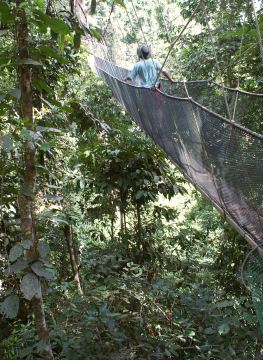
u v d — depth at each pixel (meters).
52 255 3.79
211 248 4.59
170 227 4.66
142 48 3.81
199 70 4.21
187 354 2.55
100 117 4.50
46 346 1.64
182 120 2.42
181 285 3.41
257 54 3.38
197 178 2.29
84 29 1.88
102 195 4.50
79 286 3.20
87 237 4.79
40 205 2.81
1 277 1.95
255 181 1.62
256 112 2.51
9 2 1.53
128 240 4.34
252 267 1.54
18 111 1.91
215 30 3.78
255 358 2.37
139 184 4.06
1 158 1.65
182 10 4.75
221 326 2.31
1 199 1.63
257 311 1.49
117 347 2.31
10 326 2.63
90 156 4.08
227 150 1.83
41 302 1.64
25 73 1.57
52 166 3.21
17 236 2.23
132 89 3.57
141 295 2.70
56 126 3.32
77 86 4.96
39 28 1.54
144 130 3.45
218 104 2.75
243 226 1.71
